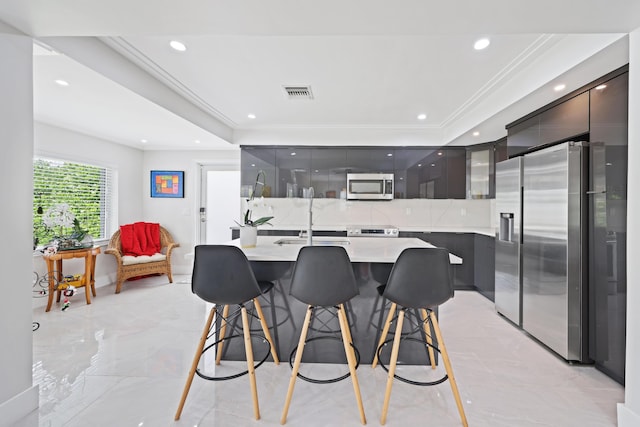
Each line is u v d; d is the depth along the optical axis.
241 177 4.74
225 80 2.83
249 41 2.16
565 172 2.30
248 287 1.77
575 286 2.29
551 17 1.49
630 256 1.63
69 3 1.39
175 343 2.60
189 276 5.08
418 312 2.25
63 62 2.01
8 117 1.62
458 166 4.61
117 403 1.82
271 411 1.77
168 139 4.39
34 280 3.47
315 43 2.17
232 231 4.78
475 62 2.42
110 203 4.64
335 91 3.07
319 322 2.27
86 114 3.19
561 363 2.32
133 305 3.61
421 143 4.54
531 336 2.79
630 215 1.63
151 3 1.39
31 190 1.75
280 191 4.71
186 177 5.25
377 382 2.05
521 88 2.56
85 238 3.75
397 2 1.39
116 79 2.35
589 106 2.26
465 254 4.29
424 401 1.86
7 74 1.61
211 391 1.94
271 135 4.61
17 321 1.69
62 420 1.68
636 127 1.60
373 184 4.63
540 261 2.60
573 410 1.80
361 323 2.27
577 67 2.01
